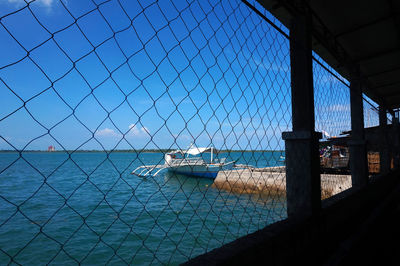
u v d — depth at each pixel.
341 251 2.82
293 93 2.89
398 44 4.96
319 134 2.93
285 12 3.06
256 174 15.30
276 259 2.16
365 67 6.12
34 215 8.57
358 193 4.39
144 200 12.23
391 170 8.12
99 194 13.42
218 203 12.05
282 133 2.84
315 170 2.79
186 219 9.62
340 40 4.82
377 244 3.26
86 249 7.00
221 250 1.85
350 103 5.39
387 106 9.10
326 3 3.88
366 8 3.96
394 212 4.67
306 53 2.85
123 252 6.89
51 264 6.12
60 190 15.27
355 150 5.17
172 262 6.36
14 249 6.57
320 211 2.87
